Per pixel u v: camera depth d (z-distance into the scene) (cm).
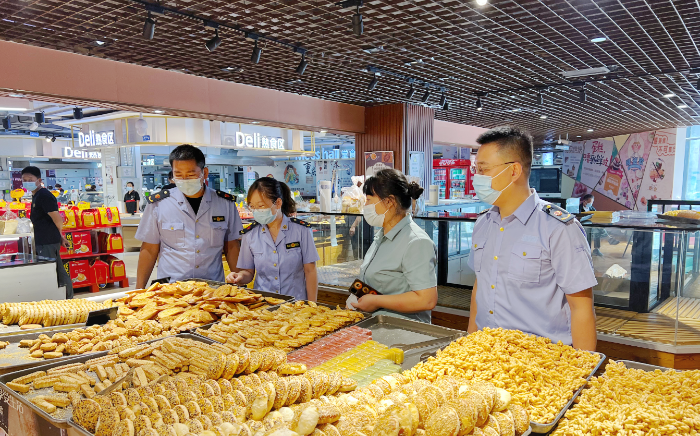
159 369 166
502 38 482
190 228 314
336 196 532
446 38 482
